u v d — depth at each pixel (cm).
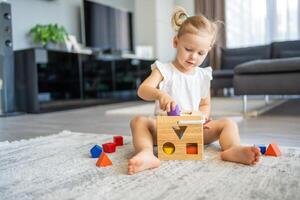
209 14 445
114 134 138
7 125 184
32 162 85
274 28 412
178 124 82
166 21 470
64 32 308
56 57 280
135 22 454
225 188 61
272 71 188
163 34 463
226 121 95
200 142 82
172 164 79
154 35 448
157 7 447
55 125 177
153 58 442
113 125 170
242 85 200
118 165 80
